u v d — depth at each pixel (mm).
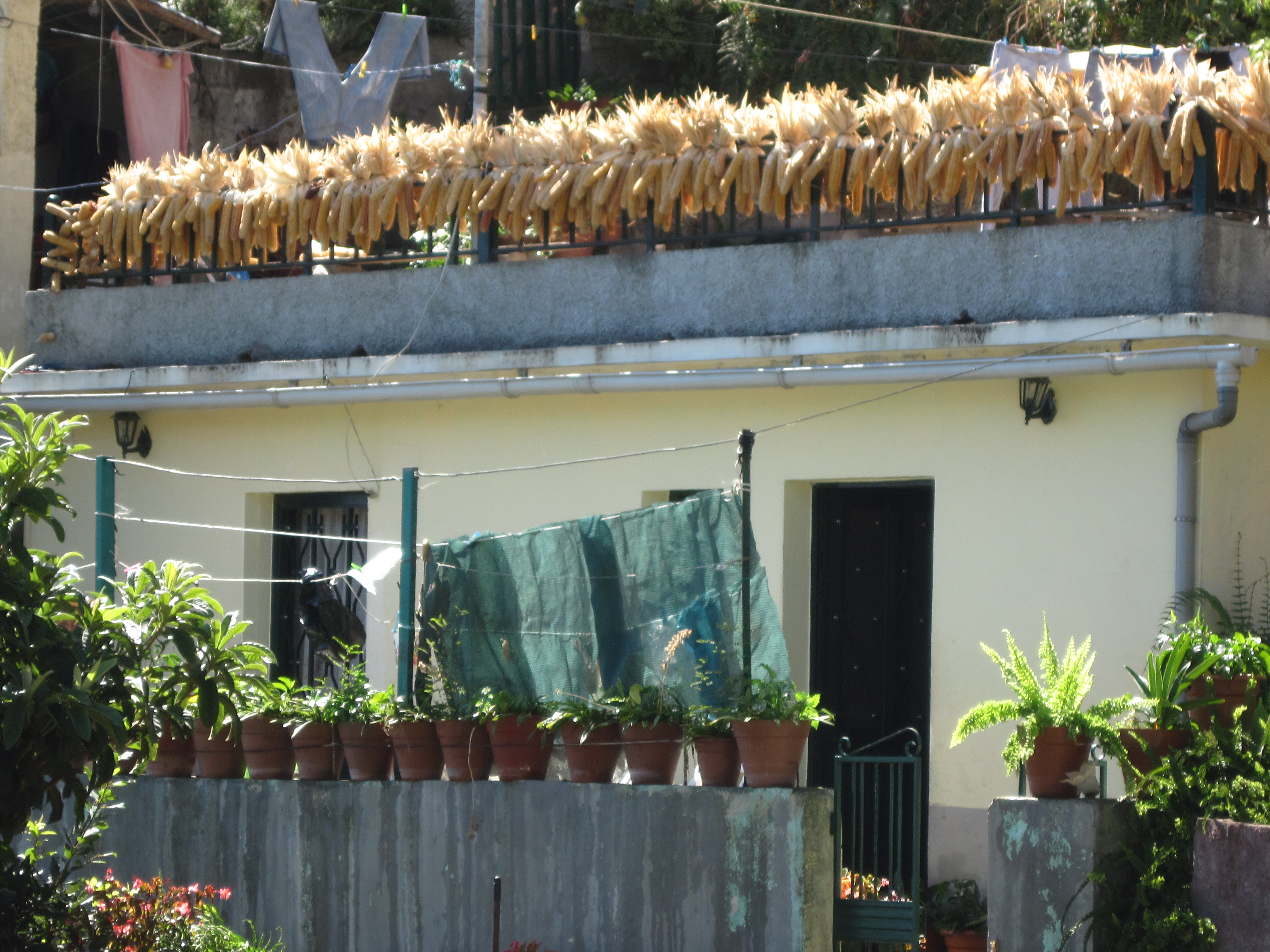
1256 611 22469
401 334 27141
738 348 23891
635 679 19688
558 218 25828
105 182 33125
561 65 46500
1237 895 16766
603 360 24859
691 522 19375
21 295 35062
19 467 17422
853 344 23188
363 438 28000
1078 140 22344
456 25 48156
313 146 40625
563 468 26312
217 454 29312
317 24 40969
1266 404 23000
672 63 46000
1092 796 18641
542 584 20531
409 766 20734
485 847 19891
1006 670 18812
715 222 30406
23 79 35312
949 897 22547
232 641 27938
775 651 18922
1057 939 17672
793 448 24656
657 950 18656
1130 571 22000
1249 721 19172
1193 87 21844
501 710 19969
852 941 19047
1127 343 21719
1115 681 21938
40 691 16719
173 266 29656
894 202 26297
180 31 42500
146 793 22141
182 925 18906
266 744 21609
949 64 40312
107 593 23266
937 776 23234
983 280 22922
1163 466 21859
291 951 20938
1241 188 22500
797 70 41094
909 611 25344
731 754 18859
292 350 28062
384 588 27797
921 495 25469
